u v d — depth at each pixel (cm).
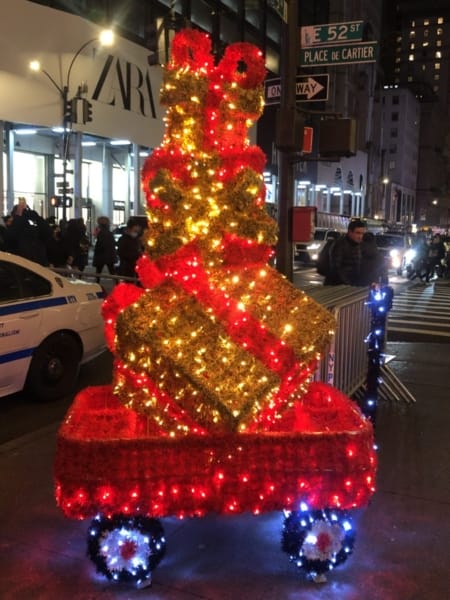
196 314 314
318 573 328
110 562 318
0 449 516
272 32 4388
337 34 766
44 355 668
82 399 379
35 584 327
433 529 390
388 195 10181
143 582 322
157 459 302
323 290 663
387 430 577
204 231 335
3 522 393
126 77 3108
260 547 362
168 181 329
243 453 306
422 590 325
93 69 2911
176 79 345
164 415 319
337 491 311
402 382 761
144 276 360
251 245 343
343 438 312
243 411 294
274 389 306
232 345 312
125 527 316
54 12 2697
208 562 346
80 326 704
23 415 641
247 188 336
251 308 334
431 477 470
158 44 1098
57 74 2759
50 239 1248
